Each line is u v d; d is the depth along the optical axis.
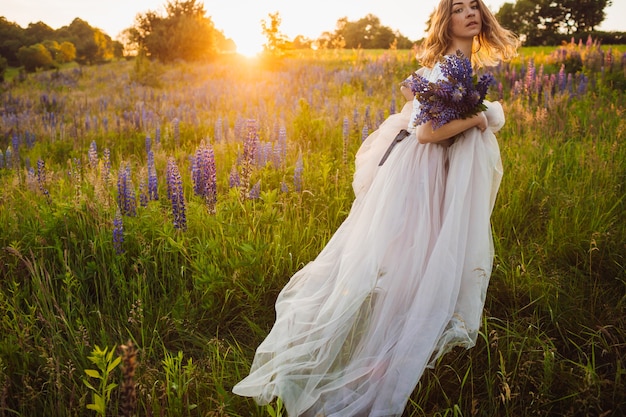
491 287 3.43
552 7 66.94
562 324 3.12
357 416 2.41
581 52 13.54
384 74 13.70
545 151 5.61
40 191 5.12
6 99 14.35
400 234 2.68
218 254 3.64
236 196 4.02
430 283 2.52
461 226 2.64
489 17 3.01
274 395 2.46
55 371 2.68
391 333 2.56
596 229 3.95
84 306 3.37
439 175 2.77
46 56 42.06
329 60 20.64
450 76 2.60
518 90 9.14
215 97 12.24
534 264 3.73
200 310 3.40
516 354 2.82
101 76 23.38
